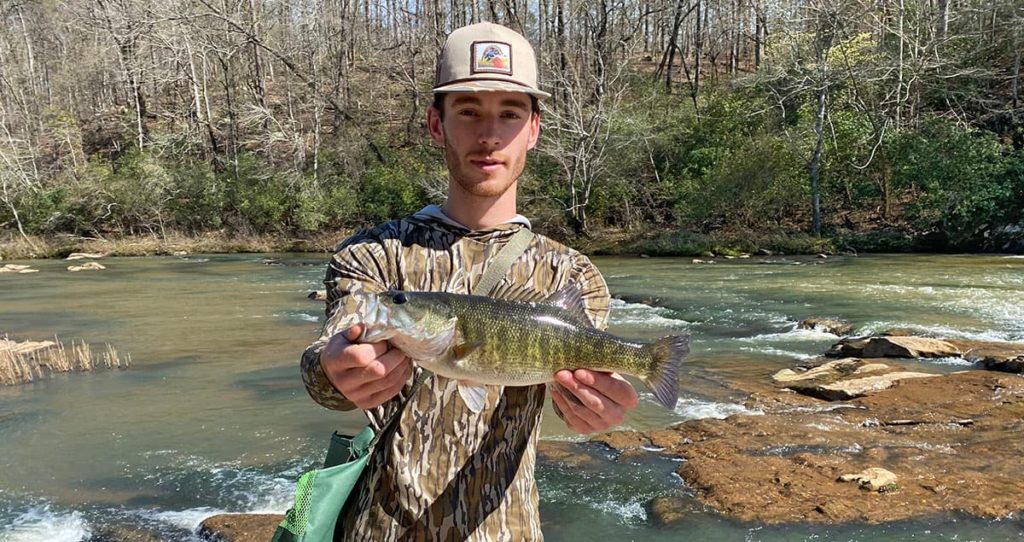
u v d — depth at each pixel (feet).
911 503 22.27
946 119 102.83
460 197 8.07
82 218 129.59
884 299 57.77
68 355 47.03
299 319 58.70
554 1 149.07
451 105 7.83
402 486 7.22
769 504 22.79
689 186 114.73
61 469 28.02
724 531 21.43
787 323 51.75
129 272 93.91
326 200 132.16
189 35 145.69
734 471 25.34
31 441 31.12
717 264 89.51
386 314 6.46
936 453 26.08
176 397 37.45
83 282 83.97
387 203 132.36
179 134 146.92
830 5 110.32
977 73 103.19
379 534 7.19
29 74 184.75
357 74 191.62
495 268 7.82
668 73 156.56
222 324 56.90
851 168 111.55
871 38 115.96
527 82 7.83
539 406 7.95
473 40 7.77
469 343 6.97
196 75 164.55
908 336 43.21
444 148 8.10
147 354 47.09
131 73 154.81
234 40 150.41
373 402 6.49
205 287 78.43
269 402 36.37
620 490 24.72
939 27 113.60
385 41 204.44
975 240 96.07
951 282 65.77
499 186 7.92
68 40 196.65
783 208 114.83
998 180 94.17
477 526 7.30
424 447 7.32
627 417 32.63
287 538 7.06
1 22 187.93
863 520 21.47
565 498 24.22
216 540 21.97
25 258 117.80
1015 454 25.52
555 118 114.32
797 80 108.17
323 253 122.93
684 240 105.91
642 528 22.03
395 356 6.43
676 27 155.02
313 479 7.10
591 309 8.29
